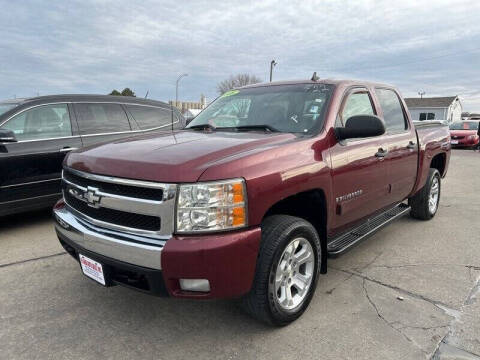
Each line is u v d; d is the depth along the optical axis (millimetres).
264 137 2936
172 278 2273
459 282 3561
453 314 2994
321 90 3525
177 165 2301
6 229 5145
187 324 2865
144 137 3287
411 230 5137
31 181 5020
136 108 6309
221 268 2275
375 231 3844
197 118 4094
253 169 2430
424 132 5051
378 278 3643
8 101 5379
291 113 3410
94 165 2611
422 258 4152
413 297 3268
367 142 3592
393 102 4473
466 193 7758
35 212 5992
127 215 2441
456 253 4305
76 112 5570
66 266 3908
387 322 2881
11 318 2928
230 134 3168
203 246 2221
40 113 5215
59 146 5258
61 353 2520
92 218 2648
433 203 5648
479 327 2812
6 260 4070
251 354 2523
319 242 2996
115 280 2568
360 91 3828
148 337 2705
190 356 2502
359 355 2508
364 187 3539
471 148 19719
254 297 2551
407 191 4652
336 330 2779
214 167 2301
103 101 5926
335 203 3143
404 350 2555
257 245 2412
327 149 3064
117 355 2506
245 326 2836
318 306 3109
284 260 2713
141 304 3146
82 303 3162
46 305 3127
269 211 2812
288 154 2717
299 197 2951
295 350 2562
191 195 2242
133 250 2328
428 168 5074
